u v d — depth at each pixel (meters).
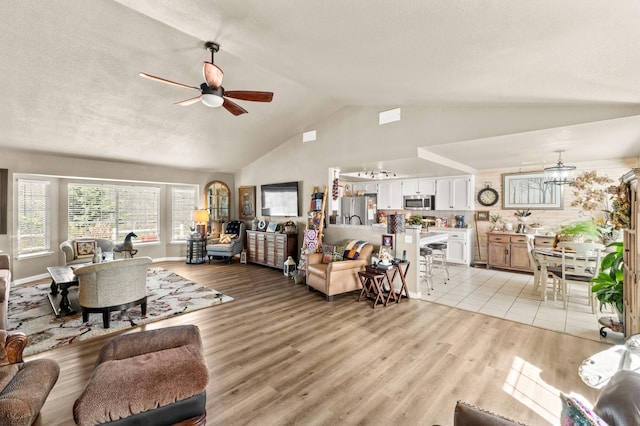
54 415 1.91
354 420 1.87
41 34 2.85
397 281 4.55
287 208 6.45
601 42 1.53
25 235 5.38
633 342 1.67
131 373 1.57
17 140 4.63
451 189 7.02
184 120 4.92
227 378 2.32
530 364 2.53
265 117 5.35
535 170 6.16
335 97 4.52
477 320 3.53
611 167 5.39
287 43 2.32
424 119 4.13
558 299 4.33
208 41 2.65
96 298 3.23
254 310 3.87
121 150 5.50
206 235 7.37
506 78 2.34
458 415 1.10
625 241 2.88
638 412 1.03
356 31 1.87
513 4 1.30
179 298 4.32
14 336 1.79
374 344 2.90
